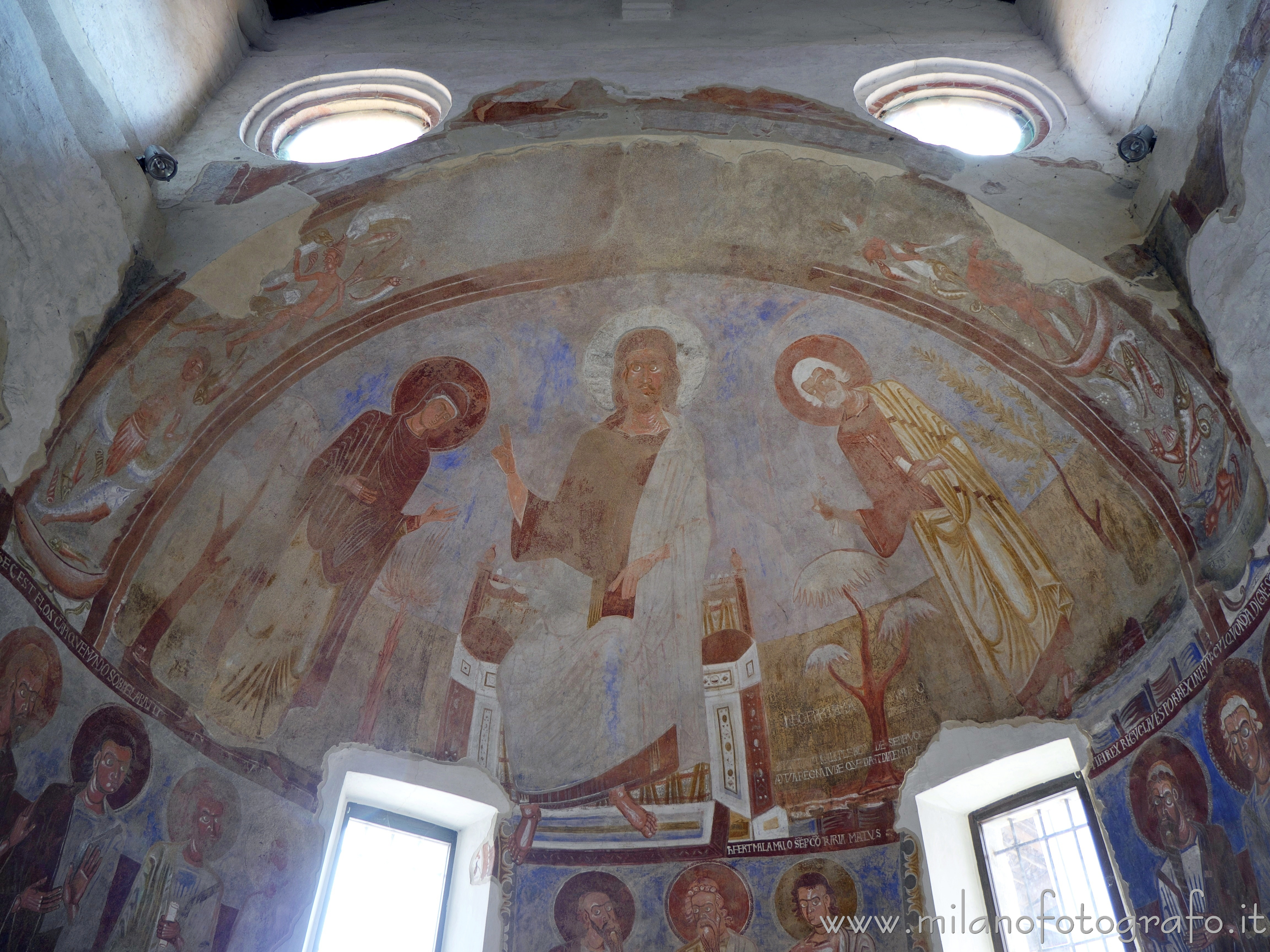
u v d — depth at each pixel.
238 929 8.12
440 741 9.74
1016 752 8.81
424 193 8.38
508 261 9.11
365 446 9.48
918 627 9.72
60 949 6.96
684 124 8.52
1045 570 9.01
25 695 6.89
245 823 8.39
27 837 6.80
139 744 7.79
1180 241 7.39
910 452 9.59
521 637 10.30
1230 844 7.02
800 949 9.09
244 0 10.00
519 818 9.73
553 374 9.90
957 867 9.11
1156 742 7.82
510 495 10.18
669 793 9.96
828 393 9.75
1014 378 8.75
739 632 10.27
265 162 8.53
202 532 8.52
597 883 9.55
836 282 9.19
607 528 10.45
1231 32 6.86
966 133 9.25
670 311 9.70
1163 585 8.04
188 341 7.92
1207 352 7.24
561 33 10.15
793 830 9.59
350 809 9.41
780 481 10.13
